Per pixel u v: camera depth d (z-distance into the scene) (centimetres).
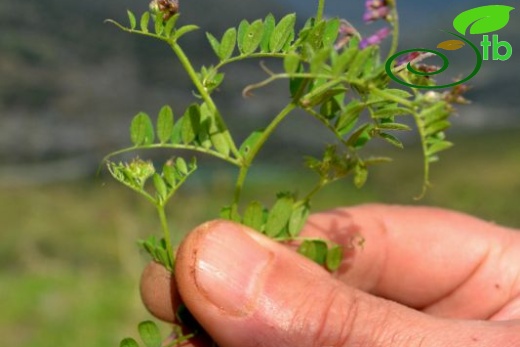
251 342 24
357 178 23
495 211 121
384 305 24
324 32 21
